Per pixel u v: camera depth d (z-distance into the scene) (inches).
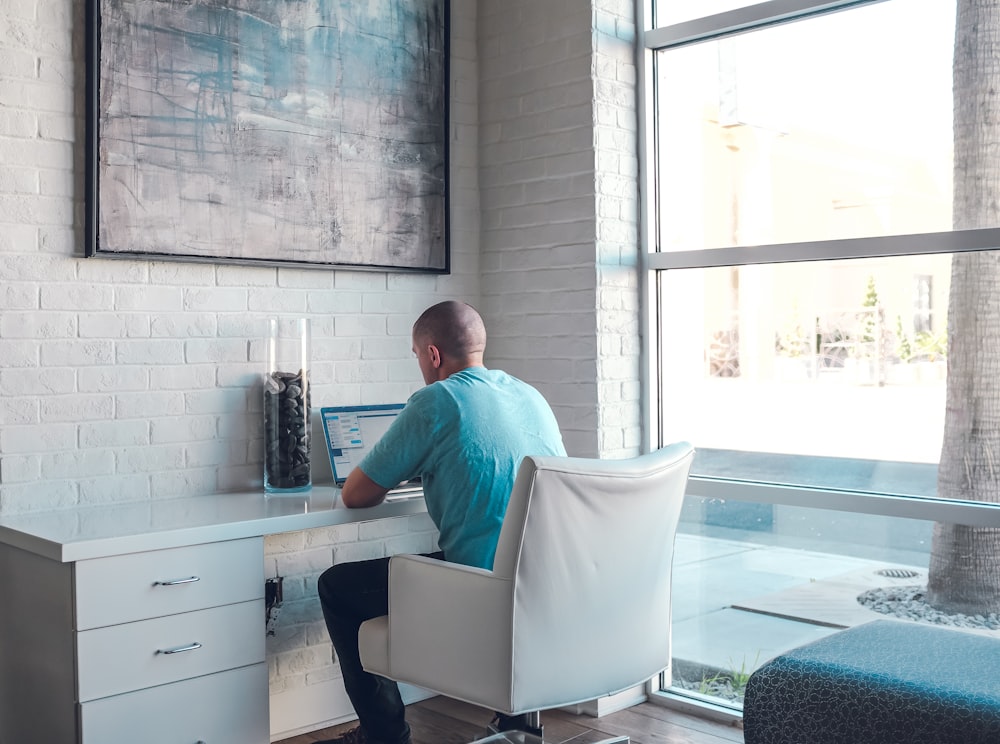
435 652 91.3
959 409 109.1
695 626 131.8
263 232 120.5
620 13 133.9
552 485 85.1
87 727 86.4
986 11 106.3
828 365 119.2
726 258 127.1
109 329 109.3
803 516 120.9
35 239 103.9
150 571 90.5
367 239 131.0
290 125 123.0
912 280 112.3
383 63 132.6
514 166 140.6
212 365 117.7
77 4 106.6
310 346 127.0
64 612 87.6
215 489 118.0
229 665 96.1
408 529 138.9
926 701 69.5
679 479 96.1
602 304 130.7
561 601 87.7
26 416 103.3
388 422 130.9
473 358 108.2
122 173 108.6
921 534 111.3
